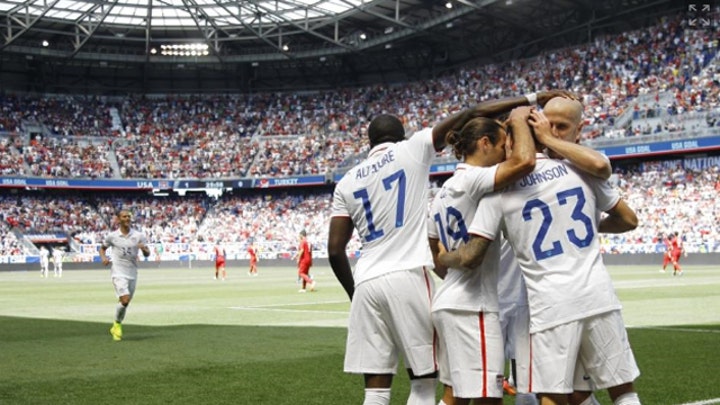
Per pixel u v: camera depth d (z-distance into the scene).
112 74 73.12
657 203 47.53
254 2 57.03
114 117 71.06
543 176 4.73
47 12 58.56
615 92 52.06
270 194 69.31
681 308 16.91
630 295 20.78
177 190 66.81
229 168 67.69
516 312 5.14
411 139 5.32
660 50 51.72
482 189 4.80
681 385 7.80
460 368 4.86
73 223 65.00
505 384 7.75
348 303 20.33
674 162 49.09
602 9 55.19
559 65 56.97
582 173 4.75
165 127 71.12
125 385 8.47
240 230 65.25
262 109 72.19
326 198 67.00
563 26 58.31
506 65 61.19
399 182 5.26
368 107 68.12
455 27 59.31
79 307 20.66
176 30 66.25
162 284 33.12
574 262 4.64
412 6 57.41
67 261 60.66
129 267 13.12
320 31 64.75
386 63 69.81
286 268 56.47
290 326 14.70
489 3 52.00
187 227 66.50
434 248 5.32
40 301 23.12
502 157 5.05
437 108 63.22
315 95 72.06
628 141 47.88
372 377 5.27
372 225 5.27
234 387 8.25
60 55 65.25
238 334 13.41
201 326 15.01
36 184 63.00
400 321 5.11
